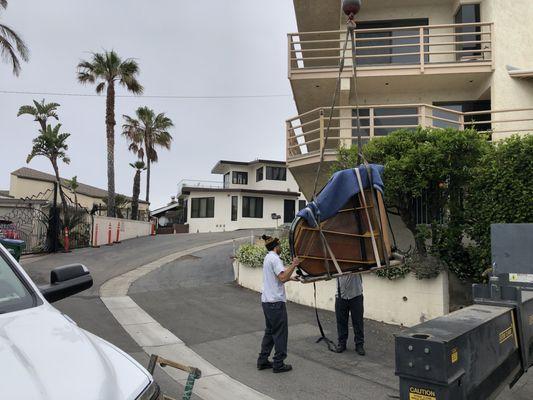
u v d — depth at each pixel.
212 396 5.50
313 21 18.55
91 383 2.09
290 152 15.12
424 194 9.80
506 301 4.36
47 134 26.84
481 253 8.82
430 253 9.59
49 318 2.82
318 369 6.48
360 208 5.21
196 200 38.81
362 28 17.47
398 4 17.02
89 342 2.58
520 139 8.64
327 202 5.16
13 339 2.39
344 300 7.22
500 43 14.68
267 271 6.39
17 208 20.61
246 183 41.59
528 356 4.50
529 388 5.77
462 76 15.11
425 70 14.95
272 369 6.48
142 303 10.81
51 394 1.95
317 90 16.61
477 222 8.98
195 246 22.09
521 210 8.25
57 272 3.55
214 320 9.24
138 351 7.20
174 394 5.51
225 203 37.22
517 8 14.86
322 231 5.22
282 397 5.50
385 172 9.42
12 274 3.30
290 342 7.83
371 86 16.03
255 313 9.86
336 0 16.78
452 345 2.83
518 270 5.58
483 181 8.84
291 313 9.93
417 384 2.84
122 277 14.44
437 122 16.05
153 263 17.19
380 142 9.89
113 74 28.28
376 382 5.99
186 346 7.54
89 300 11.01
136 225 28.73
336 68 15.44
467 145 9.21
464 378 2.95
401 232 11.76
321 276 5.35
